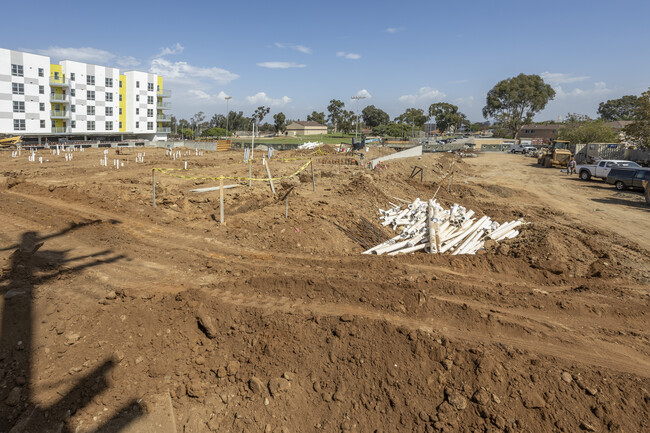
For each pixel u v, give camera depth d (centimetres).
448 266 1022
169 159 3459
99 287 717
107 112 6681
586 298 861
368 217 1465
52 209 1245
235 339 615
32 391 502
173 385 548
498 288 883
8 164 2775
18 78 5500
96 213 1241
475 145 8575
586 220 1800
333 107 15425
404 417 525
